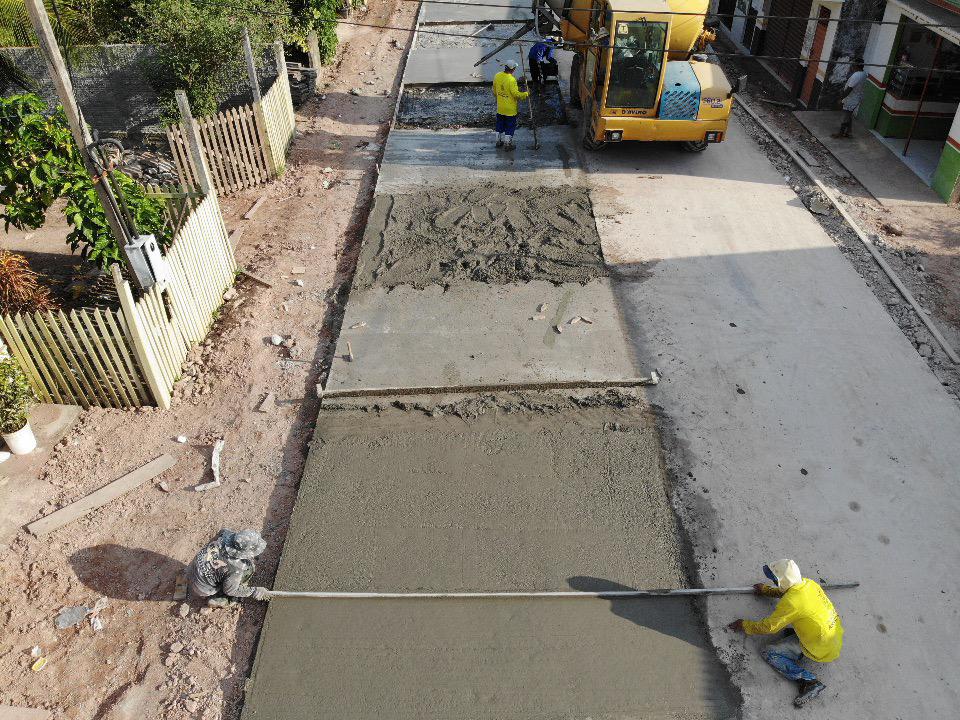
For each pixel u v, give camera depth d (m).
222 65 14.98
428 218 12.78
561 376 9.37
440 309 10.62
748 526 7.52
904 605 6.79
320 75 19.28
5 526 7.53
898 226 12.66
